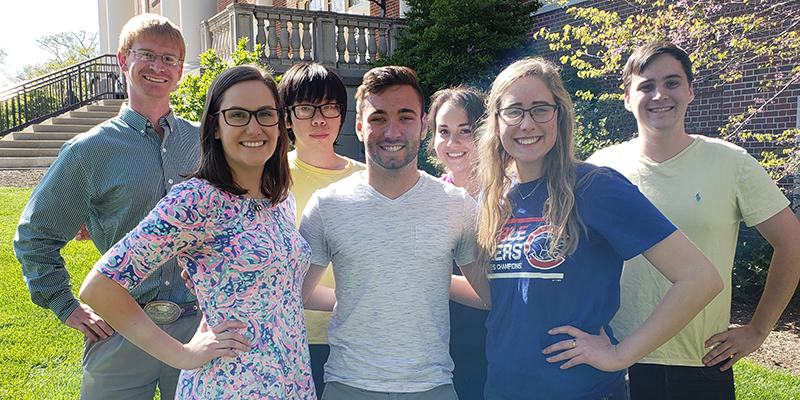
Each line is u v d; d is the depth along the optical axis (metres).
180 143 2.53
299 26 11.02
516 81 1.91
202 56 6.20
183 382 1.83
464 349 2.63
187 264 1.82
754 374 3.84
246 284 1.79
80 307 2.34
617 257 1.87
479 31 7.83
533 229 1.89
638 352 1.68
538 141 1.88
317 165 2.69
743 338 2.19
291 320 1.88
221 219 1.78
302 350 1.92
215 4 14.06
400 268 2.04
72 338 4.48
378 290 2.03
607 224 1.76
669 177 2.29
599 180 1.81
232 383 1.75
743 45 5.16
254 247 1.79
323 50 10.25
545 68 1.91
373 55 10.66
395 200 2.09
